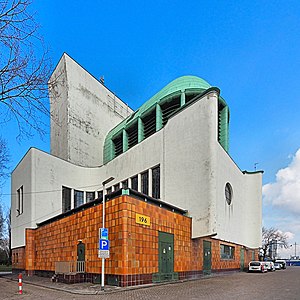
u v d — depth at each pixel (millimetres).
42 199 31922
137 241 17656
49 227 27047
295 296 13180
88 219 20750
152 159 28766
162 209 20406
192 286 17219
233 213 32094
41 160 32531
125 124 36812
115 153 39344
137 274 17266
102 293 14617
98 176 37781
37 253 29359
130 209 17547
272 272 35312
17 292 16266
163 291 14938
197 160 24281
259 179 39781
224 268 29312
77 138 38656
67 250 23312
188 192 24469
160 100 30344
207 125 24031
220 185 27219
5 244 67375
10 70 7973
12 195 37938
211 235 22219
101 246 15688
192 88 29172
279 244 87375
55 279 21234
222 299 12281
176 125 26625
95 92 42625
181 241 21969
